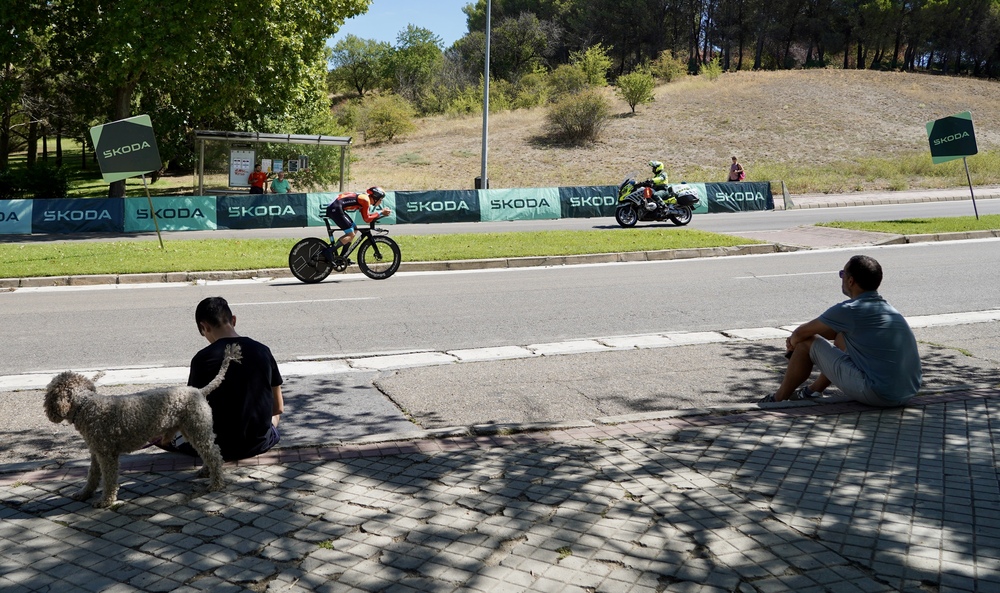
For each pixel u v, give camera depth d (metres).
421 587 3.56
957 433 5.48
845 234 18.53
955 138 20.08
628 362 8.27
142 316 10.71
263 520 4.27
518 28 81.75
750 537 3.99
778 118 51.78
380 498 4.54
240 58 26.89
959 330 9.45
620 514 4.28
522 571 3.69
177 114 34.72
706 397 7.05
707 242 17.39
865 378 5.95
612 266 15.26
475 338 9.41
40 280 13.40
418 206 24.77
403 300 11.86
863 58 89.44
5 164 37.72
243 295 12.38
